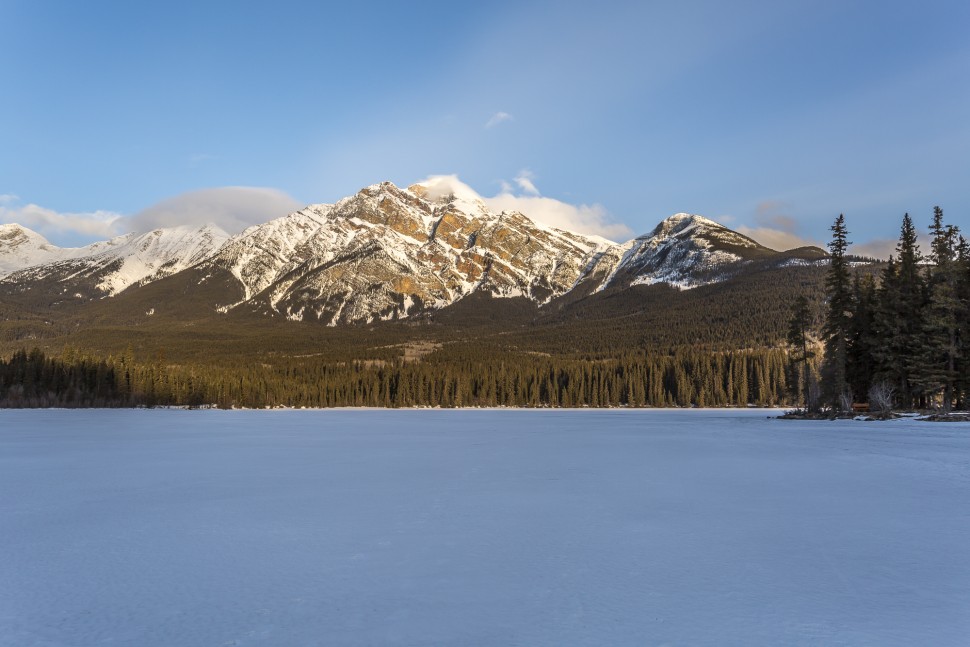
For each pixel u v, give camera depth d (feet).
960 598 47.85
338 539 67.41
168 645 40.70
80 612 46.88
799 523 72.79
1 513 82.94
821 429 228.84
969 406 265.54
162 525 75.00
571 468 126.52
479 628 42.80
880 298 293.64
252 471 125.08
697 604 47.06
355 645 40.32
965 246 276.62
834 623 43.16
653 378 638.94
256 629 43.14
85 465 136.56
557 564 57.57
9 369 556.10
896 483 101.14
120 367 593.01
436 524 74.23
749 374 624.18
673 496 91.81
